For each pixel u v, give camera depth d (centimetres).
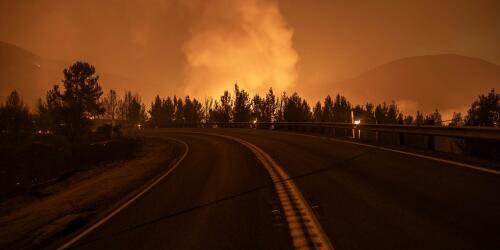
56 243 718
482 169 1024
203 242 620
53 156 2672
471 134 1273
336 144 2092
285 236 610
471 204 704
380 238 563
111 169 2027
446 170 1055
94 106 5222
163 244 631
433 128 1503
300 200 845
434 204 723
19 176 2370
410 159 1311
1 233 868
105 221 838
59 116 4984
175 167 1730
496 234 546
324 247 544
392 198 796
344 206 764
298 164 1437
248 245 585
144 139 4644
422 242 535
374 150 1656
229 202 896
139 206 959
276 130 4456
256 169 1408
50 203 1172
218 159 1875
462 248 505
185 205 913
